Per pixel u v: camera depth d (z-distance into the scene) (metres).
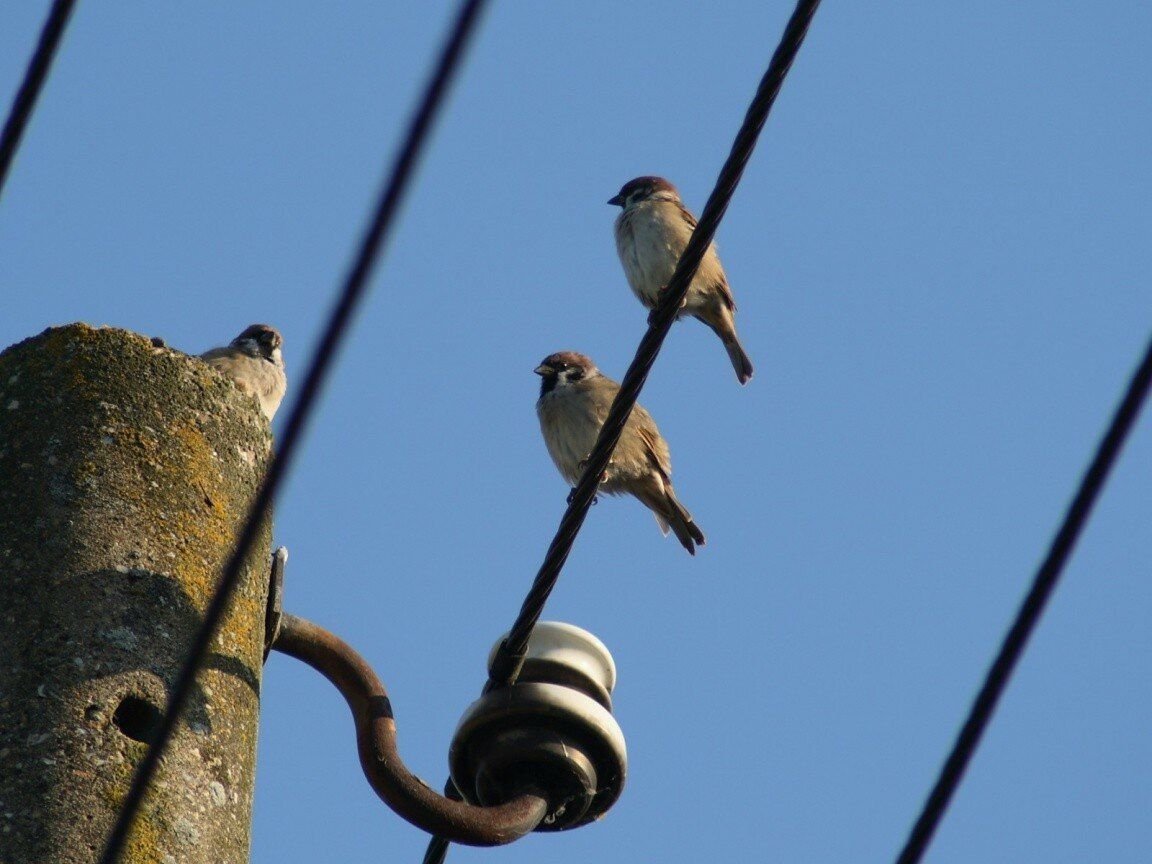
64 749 8.19
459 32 5.17
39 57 6.43
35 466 9.29
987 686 5.89
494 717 10.26
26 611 8.71
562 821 10.48
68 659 8.53
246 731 8.87
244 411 10.12
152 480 9.36
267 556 9.87
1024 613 5.77
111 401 9.59
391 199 5.41
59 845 7.84
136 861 7.88
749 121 9.64
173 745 8.42
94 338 9.89
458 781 10.55
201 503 9.44
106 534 9.03
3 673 8.50
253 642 9.29
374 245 5.47
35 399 9.61
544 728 10.27
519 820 10.09
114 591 8.82
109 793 8.09
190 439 9.67
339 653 10.53
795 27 9.36
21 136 6.56
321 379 5.66
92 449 9.35
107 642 8.62
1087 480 5.55
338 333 5.59
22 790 8.03
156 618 8.82
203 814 8.31
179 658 8.76
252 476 9.88
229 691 8.88
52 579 8.82
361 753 10.20
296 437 5.73
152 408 9.67
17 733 8.25
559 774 10.30
